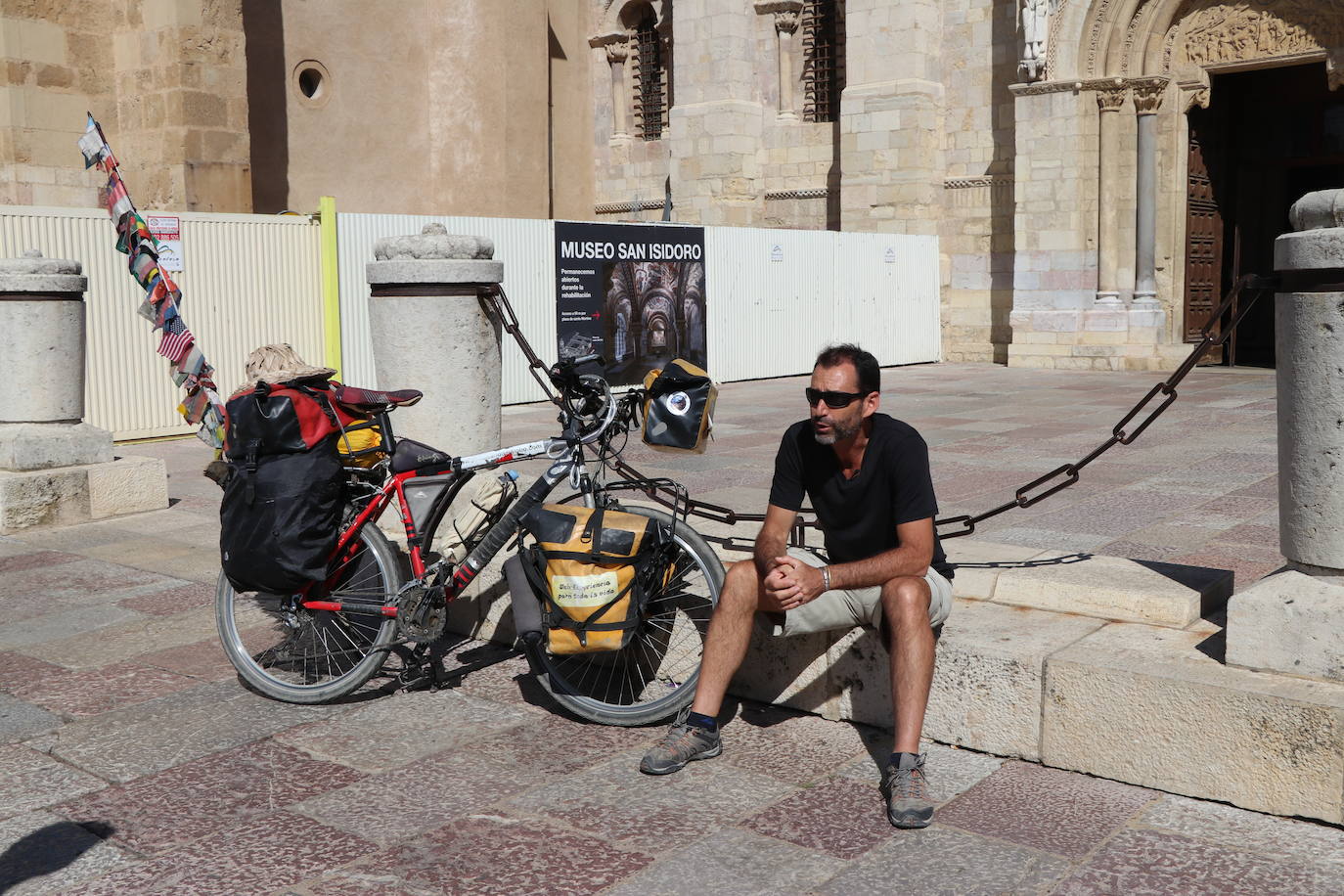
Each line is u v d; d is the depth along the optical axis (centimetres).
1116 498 852
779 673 449
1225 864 324
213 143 1792
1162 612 416
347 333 1430
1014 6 2159
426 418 565
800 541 458
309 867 332
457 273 560
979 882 317
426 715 451
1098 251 2078
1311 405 352
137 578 671
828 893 313
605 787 382
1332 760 338
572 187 2806
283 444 440
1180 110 2055
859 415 380
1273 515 773
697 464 1046
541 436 1259
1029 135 2102
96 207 1823
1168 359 2034
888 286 2161
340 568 459
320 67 2222
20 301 815
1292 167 2317
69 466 835
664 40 2678
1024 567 464
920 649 369
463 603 548
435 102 2430
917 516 382
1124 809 359
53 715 455
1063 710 386
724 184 2466
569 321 1630
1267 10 1950
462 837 348
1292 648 356
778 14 2459
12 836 353
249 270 1348
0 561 716
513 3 2400
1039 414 1416
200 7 1766
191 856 339
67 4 1777
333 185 2253
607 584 412
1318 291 347
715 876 323
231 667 511
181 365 643
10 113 1727
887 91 2233
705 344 1827
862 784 383
